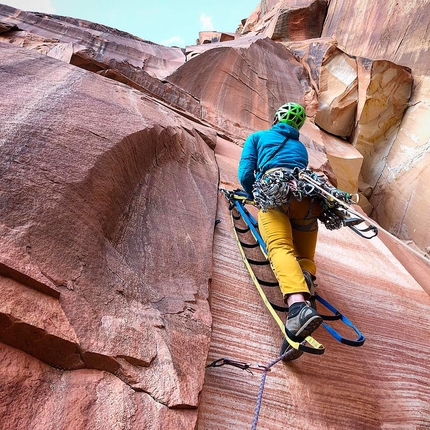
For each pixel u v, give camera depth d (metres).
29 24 9.41
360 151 11.22
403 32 11.23
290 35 14.96
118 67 5.55
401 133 10.66
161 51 11.53
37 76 2.37
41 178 1.51
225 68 7.81
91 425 1.08
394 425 2.06
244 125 7.53
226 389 1.75
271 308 2.04
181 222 2.44
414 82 10.53
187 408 1.36
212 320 2.05
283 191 2.04
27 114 1.81
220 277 2.43
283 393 1.89
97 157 1.86
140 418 1.20
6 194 1.35
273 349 2.10
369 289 3.23
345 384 2.13
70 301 1.28
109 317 1.38
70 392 1.12
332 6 15.02
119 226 1.87
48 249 1.33
